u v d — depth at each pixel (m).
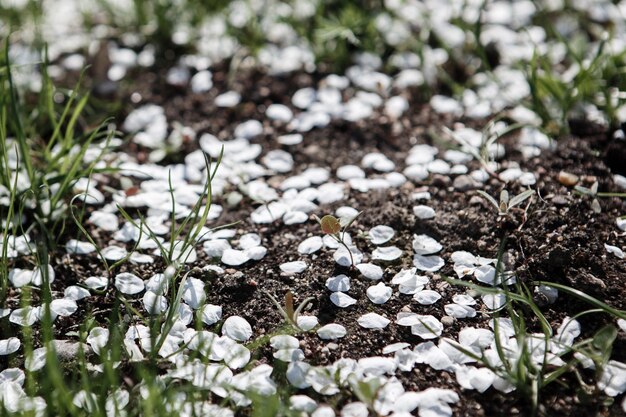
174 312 0.89
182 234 0.96
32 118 1.04
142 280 0.93
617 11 1.12
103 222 0.97
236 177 1.00
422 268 0.93
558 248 0.92
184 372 0.87
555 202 0.96
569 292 0.89
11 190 0.94
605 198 0.96
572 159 0.99
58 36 1.14
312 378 0.87
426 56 1.10
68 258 0.95
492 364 0.88
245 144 1.03
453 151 1.01
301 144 1.03
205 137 1.04
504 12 1.14
